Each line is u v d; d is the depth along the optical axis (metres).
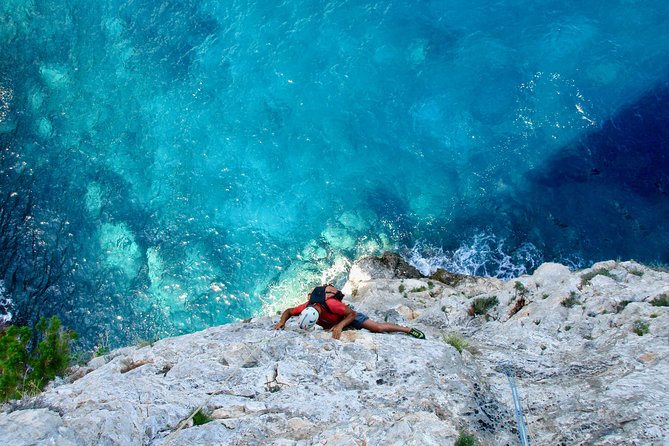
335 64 21.41
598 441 5.58
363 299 11.59
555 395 6.59
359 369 7.16
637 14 21.38
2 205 19.20
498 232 18.56
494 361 7.82
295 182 19.94
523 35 21.41
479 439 5.86
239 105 21.03
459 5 22.20
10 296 17.78
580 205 18.61
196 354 7.80
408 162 20.00
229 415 6.27
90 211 19.47
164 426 6.06
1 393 9.10
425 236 18.73
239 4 22.50
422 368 7.13
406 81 21.06
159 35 22.23
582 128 19.77
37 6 22.80
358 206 19.38
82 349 16.94
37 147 20.45
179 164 20.33
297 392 6.73
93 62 21.92
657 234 17.72
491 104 20.45
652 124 19.55
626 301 8.97
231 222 19.47
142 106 21.20
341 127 20.55
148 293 18.19
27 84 21.55
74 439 5.47
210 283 18.30
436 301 11.16
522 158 19.61
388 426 5.72
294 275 18.39
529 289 10.38
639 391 6.11
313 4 22.33
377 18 22.06
